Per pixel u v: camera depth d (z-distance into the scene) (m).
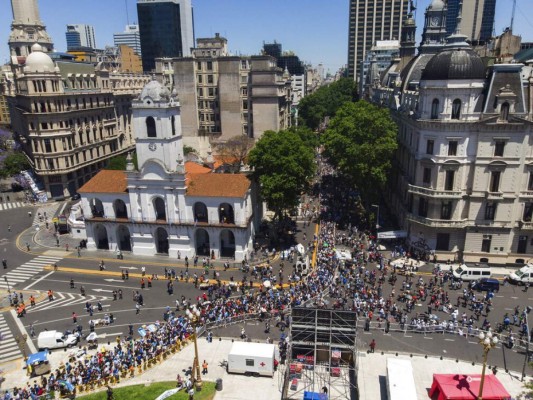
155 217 79.81
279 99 134.25
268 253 80.38
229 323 58.38
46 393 46.00
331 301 61.66
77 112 117.38
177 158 78.12
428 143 72.62
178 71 136.12
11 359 52.94
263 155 80.94
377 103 126.38
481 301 61.72
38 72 106.88
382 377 47.41
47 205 112.88
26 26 163.38
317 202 106.62
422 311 59.56
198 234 84.44
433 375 43.81
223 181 78.50
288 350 47.88
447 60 67.75
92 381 47.34
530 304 61.47
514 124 66.75
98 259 80.88
